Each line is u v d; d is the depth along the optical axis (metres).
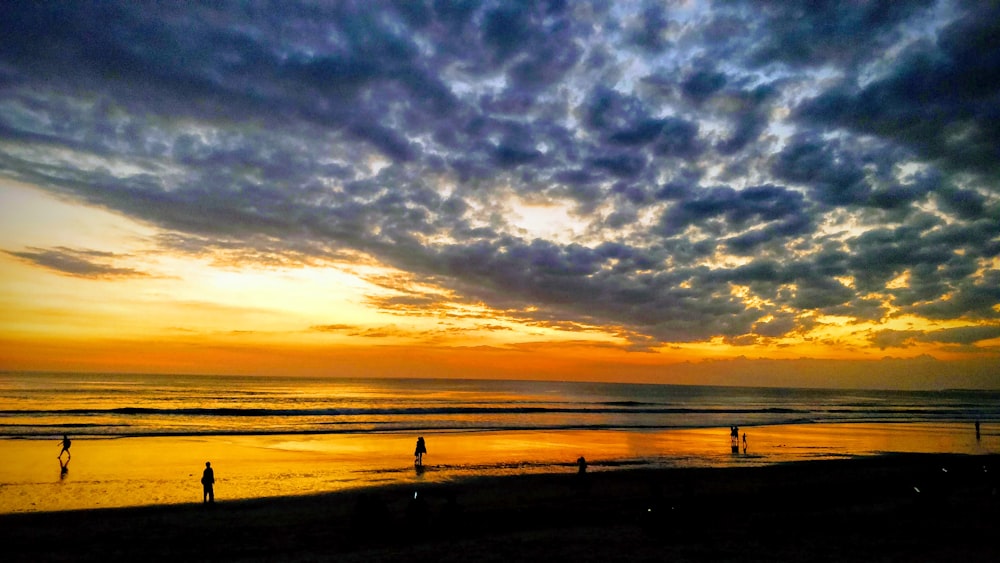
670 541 12.28
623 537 12.73
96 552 12.17
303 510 16.50
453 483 21.11
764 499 18.48
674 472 24.17
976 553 11.16
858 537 12.61
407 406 75.81
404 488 20.05
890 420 65.06
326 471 23.55
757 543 12.03
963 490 19.52
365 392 116.88
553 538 12.58
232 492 19.16
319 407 68.12
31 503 17.14
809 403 122.25
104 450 28.33
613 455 30.39
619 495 19.16
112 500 17.75
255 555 11.81
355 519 13.52
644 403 100.50
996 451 35.47
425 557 10.98
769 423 57.56
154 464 24.61
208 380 170.50
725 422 58.25
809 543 12.05
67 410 50.97
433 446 32.66
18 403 62.38
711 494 19.30
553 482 21.47
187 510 16.42
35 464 24.00
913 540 12.31
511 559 10.78
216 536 13.48
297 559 11.23
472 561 10.66
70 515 15.61
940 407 107.62
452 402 89.12
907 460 29.27
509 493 19.34
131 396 77.94
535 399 109.00
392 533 13.34
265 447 30.81
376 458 27.45
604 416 64.75
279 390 111.81
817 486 21.11
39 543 12.90
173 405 65.31
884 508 16.78
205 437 34.91
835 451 33.94
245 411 56.16
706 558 10.80
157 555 11.94
